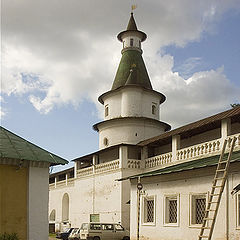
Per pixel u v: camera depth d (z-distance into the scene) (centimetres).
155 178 2047
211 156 2164
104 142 3678
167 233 1897
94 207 3356
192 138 2747
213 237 1595
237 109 2205
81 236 2625
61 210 4441
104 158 3562
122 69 3991
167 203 1942
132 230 2217
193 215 1752
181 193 1836
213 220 1314
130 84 3750
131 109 3709
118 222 2961
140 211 2141
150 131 3631
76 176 3781
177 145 2603
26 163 1184
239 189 1463
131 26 4119
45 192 1206
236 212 1517
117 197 3017
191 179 1784
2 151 1154
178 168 1934
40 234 1175
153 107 3872
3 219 1135
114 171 3109
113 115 3812
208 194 1661
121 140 3556
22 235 1152
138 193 2109
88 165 4125
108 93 3875
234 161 1491
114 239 2598
